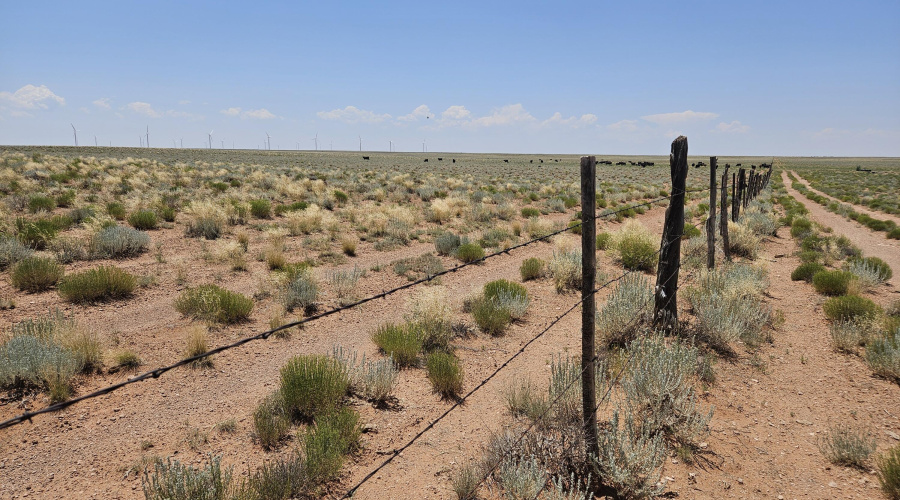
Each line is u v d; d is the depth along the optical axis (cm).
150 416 601
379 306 1077
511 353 814
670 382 579
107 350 741
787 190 5328
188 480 423
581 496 417
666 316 780
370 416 618
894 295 1130
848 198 4091
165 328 866
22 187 2283
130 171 3544
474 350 829
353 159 11162
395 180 4034
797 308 1012
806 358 762
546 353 807
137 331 845
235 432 570
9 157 4041
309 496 466
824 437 554
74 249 1283
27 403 606
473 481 469
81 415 595
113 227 1457
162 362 739
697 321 826
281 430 562
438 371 678
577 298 1133
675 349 650
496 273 1394
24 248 1235
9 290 1005
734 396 641
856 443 511
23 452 521
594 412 475
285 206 2256
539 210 2784
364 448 550
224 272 1245
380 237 1862
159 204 2069
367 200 2964
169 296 1038
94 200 2147
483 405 645
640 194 3694
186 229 1739
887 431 559
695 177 6756
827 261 1480
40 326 766
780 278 1297
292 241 1694
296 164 7075
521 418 597
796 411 609
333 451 499
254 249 1524
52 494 458
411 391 688
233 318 924
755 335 806
